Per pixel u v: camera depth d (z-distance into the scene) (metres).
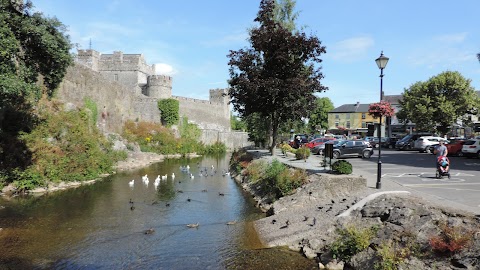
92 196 19.86
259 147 44.16
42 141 23.06
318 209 13.42
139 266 9.95
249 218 15.01
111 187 23.00
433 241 8.53
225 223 14.26
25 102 23.89
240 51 27.50
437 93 49.25
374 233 10.21
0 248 11.24
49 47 15.01
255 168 24.14
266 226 13.32
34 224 14.03
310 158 26.28
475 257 7.72
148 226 13.91
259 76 26.06
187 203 18.19
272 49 25.97
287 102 26.23
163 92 69.81
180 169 34.16
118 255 10.78
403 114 57.53
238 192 21.41
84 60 71.19
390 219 10.47
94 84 40.81
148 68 81.56
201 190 22.12
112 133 42.28
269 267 9.87
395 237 9.57
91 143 28.12
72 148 25.38
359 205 12.21
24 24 14.08
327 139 38.47
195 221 14.66
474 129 52.53
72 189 21.95
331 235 11.15
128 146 42.88
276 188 17.39
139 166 37.22
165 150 53.31
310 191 14.86
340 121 88.75
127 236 12.62
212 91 87.56
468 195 13.06
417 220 9.84
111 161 31.95
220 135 75.25
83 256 10.67
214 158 52.47
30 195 19.78
